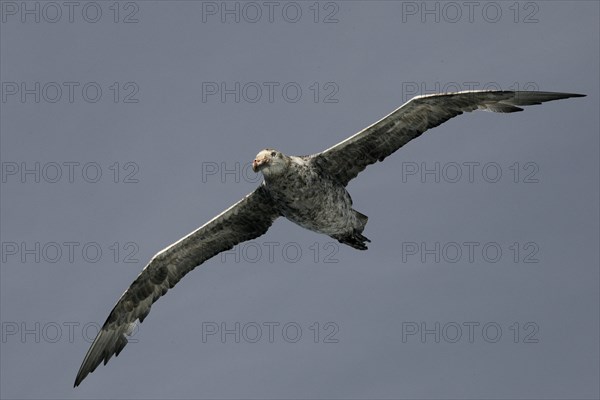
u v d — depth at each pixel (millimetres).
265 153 16766
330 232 18094
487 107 17375
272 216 18234
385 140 17578
